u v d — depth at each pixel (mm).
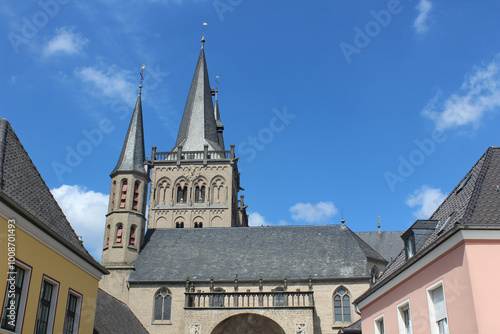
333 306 51312
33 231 23109
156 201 83750
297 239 59812
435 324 22016
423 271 23156
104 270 31016
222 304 49188
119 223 60938
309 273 53562
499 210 21172
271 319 47219
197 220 81625
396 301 26297
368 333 31078
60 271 25984
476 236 19562
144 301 53312
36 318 23328
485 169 25141
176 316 52375
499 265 19125
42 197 28062
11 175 25391
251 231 62531
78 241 29641
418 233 27109
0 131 27047
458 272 19891
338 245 57500
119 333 39656
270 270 54875
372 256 55062
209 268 56000
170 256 58812
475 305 18609
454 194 28266
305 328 46562
